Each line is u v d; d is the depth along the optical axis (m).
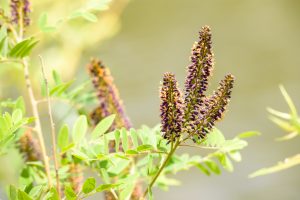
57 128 3.23
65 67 2.64
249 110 5.53
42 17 1.32
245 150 5.00
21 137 1.32
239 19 6.82
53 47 2.62
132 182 1.24
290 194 4.53
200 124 1.13
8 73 2.19
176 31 6.71
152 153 1.19
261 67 6.10
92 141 1.19
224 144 1.21
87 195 1.14
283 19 6.64
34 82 2.32
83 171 1.30
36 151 1.32
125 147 1.17
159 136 1.22
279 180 4.67
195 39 6.59
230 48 6.53
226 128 5.36
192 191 4.73
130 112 5.59
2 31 1.26
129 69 6.08
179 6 6.93
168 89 1.13
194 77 1.13
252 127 5.31
